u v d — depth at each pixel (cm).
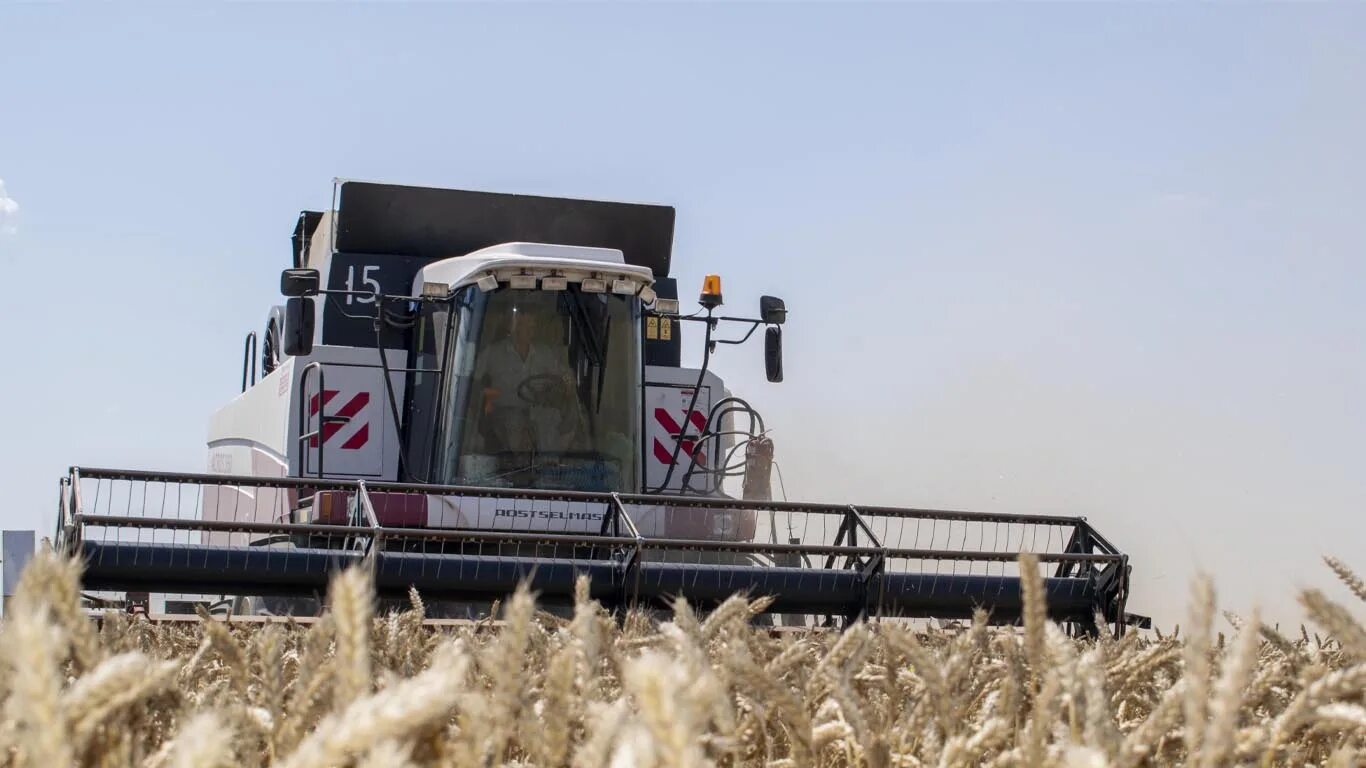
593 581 798
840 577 852
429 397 1072
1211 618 120
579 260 1023
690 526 947
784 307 1082
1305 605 143
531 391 985
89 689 101
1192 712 118
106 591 754
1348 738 156
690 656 152
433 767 123
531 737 141
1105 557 883
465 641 235
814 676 207
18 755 93
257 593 772
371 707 82
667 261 1302
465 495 910
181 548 760
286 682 229
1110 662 220
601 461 989
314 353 1090
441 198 1216
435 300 1016
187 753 78
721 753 165
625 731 103
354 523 847
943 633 432
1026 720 201
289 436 1080
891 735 177
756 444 1091
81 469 800
